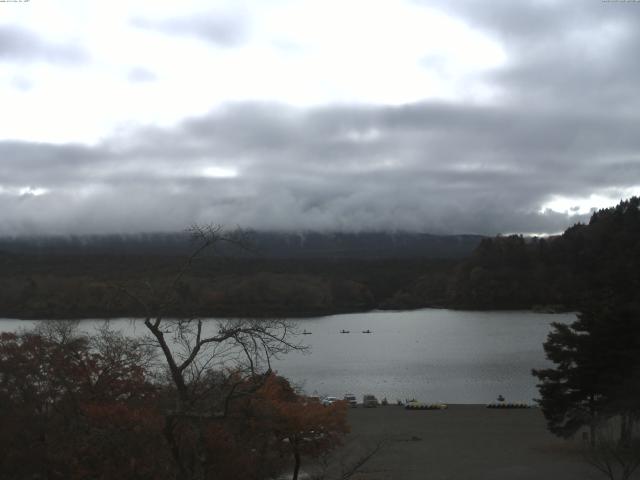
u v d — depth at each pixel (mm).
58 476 25312
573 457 43781
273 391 30531
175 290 27375
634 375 40875
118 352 31422
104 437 24953
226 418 23328
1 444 25672
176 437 23750
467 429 55875
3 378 27922
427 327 182250
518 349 128625
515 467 41469
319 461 38781
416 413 65062
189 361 22594
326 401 55125
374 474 40125
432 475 39750
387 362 115375
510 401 76250
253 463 27328
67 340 33312
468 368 106125
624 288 54594
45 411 28281
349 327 184875
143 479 24297
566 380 49750
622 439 41531
